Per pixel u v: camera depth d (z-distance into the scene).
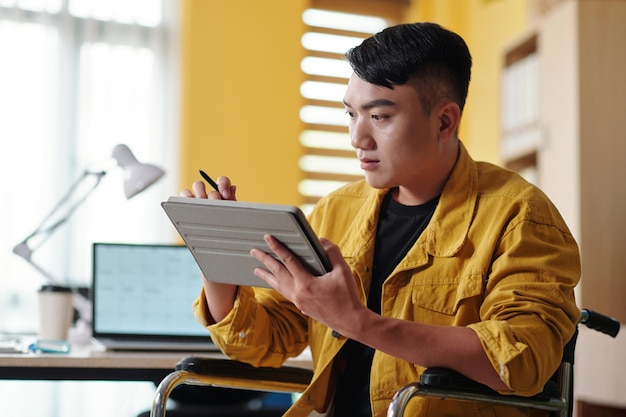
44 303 2.17
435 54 1.36
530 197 1.39
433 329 1.23
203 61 4.63
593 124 3.03
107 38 4.62
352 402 1.49
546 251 1.34
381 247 1.50
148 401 4.27
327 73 4.85
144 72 4.66
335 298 1.21
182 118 4.65
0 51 4.47
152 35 4.69
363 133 1.37
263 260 1.26
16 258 4.38
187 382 1.45
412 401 1.34
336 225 1.60
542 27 3.30
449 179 1.45
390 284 1.42
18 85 4.48
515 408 1.33
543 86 3.26
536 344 1.22
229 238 1.28
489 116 4.52
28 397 4.14
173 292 2.10
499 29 4.47
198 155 4.59
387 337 1.21
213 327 1.51
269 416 2.29
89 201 4.51
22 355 1.73
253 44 4.70
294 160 4.71
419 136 1.36
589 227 2.98
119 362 1.75
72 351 1.92
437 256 1.40
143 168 2.55
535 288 1.29
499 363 1.19
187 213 1.27
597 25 3.08
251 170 4.64
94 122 4.58
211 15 4.66
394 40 1.35
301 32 4.78
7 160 4.43
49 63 4.52
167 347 1.96
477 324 1.24
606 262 2.97
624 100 3.06
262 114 4.68
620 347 2.47
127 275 2.10
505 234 1.36
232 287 1.50
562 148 3.11
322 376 1.47
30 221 4.43
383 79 1.34
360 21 4.97
